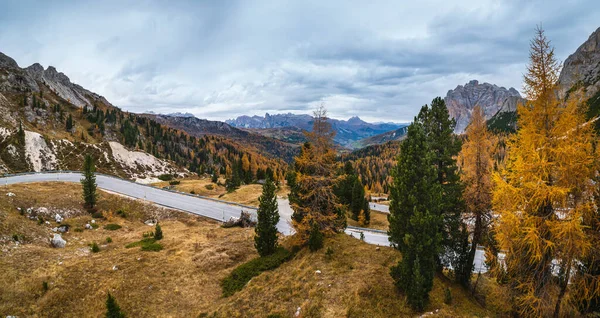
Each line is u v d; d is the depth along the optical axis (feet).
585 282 45.37
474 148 62.75
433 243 50.62
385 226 172.14
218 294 74.18
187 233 133.08
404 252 53.42
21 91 506.48
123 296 70.95
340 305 52.70
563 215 43.29
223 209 184.44
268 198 91.25
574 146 40.47
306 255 79.20
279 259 84.64
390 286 55.67
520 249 46.19
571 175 41.14
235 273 81.51
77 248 107.34
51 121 455.22
